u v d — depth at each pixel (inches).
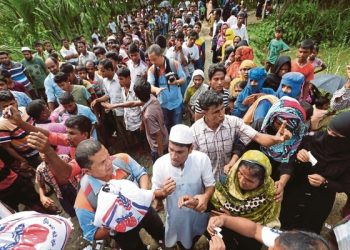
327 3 429.7
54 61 174.1
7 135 120.3
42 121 121.2
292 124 89.7
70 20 414.0
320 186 92.1
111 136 200.5
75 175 99.6
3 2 351.3
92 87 178.7
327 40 397.7
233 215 82.6
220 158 101.6
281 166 93.4
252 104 118.0
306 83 161.0
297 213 100.4
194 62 238.8
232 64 197.5
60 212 138.0
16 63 217.2
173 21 576.4
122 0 587.2
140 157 180.7
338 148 85.3
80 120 97.8
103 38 447.5
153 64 161.0
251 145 101.7
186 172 85.7
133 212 74.3
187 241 98.9
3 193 115.6
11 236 54.3
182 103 175.6
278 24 436.1
